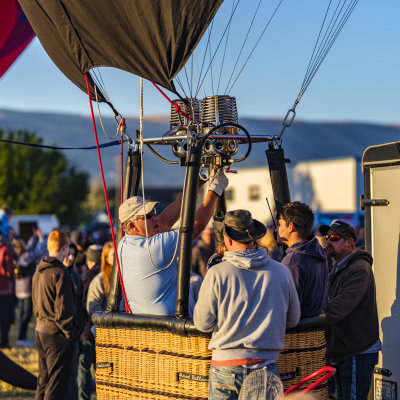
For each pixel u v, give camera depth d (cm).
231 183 6850
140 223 876
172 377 805
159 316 822
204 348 778
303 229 870
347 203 5450
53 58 963
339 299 1004
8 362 1539
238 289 747
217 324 757
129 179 927
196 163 813
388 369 1042
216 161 867
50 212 11300
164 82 855
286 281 762
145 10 827
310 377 768
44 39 952
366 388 1031
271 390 707
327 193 5644
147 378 830
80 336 1412
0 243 2230
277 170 920
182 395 794
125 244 878
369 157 1071
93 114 919
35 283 1296
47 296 1273
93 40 880
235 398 738
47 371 1289
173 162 902
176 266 873
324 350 851
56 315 1263
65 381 1276
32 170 11281
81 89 965
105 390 873
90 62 902
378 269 1056
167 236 859
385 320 1048
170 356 808
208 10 819
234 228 765
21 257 2361
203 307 750
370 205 1067
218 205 1017
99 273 1452
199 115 906
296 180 5922
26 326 2362
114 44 865
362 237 3150
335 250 1072
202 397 776
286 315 770
